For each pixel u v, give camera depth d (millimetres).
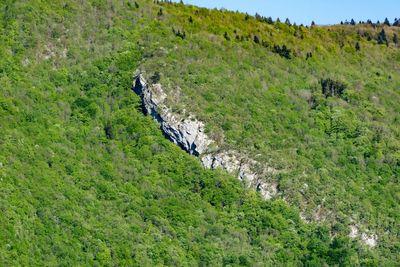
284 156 170875
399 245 160500
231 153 169250
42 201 148250
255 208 160875
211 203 162375
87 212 152000
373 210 165250
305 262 153250
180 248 151375
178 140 172375
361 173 173250
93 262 143125
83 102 177125
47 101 174625
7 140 157000
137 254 147375
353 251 156625
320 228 158875
